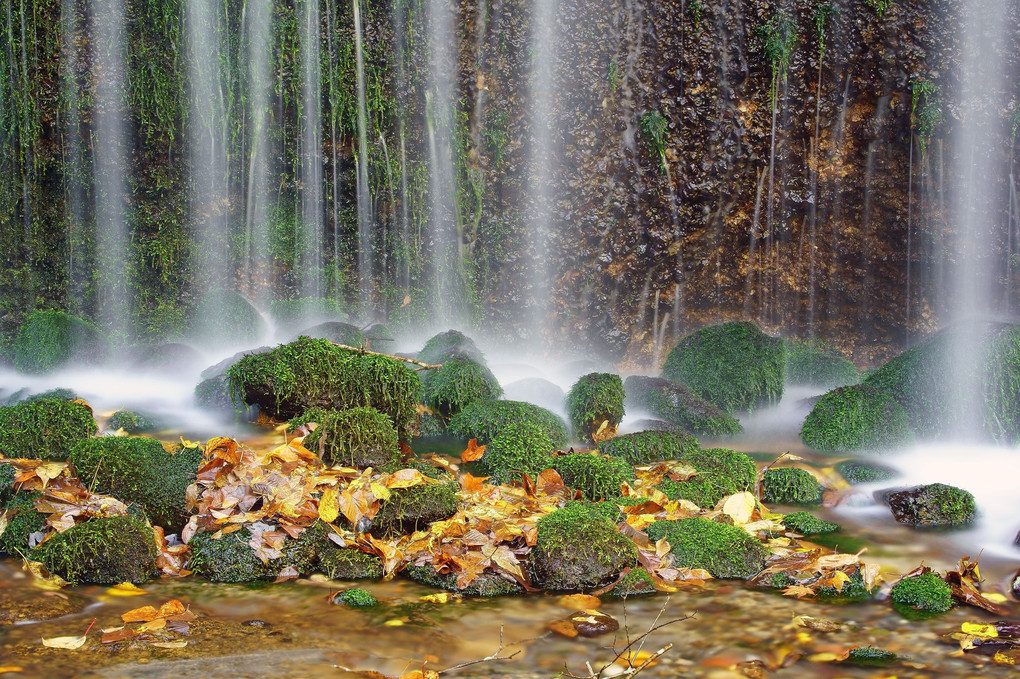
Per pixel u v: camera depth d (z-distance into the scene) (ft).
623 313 33.83
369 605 12.00
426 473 16.81
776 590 12.85
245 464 15.16
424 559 13.33
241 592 12.42
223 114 32.81
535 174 33.37
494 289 33.99
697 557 13.52
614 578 12.91
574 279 33.63
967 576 13.23
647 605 12.21
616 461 17.51
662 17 32.30
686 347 26.30
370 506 13.94
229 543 13.26
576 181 33.17
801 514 16.21
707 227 33.42
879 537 15.40
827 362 28.09
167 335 30.91
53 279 31.76
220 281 33.27
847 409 21.50
